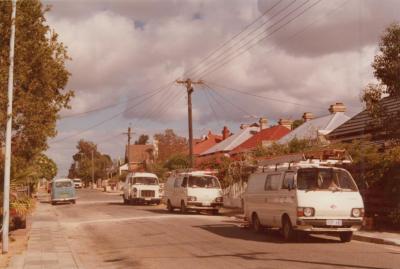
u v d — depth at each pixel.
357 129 27.42
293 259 12.66
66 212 34.03
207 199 29.78
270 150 34.44
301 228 15.55
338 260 12.40
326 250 14.27
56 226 23.16
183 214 30.03
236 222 23.73
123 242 17.42
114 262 13.41
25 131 16.08
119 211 33.75
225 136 70.75
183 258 13.45
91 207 39.91
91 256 14.62
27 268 12.10
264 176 18.55
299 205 15.61
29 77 16.03
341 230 15.61
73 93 17.11
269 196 17.64
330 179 16.23
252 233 18.95
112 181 102.38
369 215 19.30
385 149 21.05
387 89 17.66
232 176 33.84
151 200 42.53
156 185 43.03
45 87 16.42
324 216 15.48
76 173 149.25
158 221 24.83
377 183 19.17
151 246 16.09
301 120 56.59
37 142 16.58
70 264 12.67
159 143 82.38
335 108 45.09
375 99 17.97
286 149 33.94
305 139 35.53
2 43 15.10
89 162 136.62
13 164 16.14
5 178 14.24
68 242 17.27
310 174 16.22
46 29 16.28
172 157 62.66
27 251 14.91
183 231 20.00
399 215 17.69
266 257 13.09
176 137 82.00
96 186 121.56
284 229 16.62
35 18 16.02
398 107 21.30
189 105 38.88
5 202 14.30
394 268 11.27
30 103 15.77
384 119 18.00
